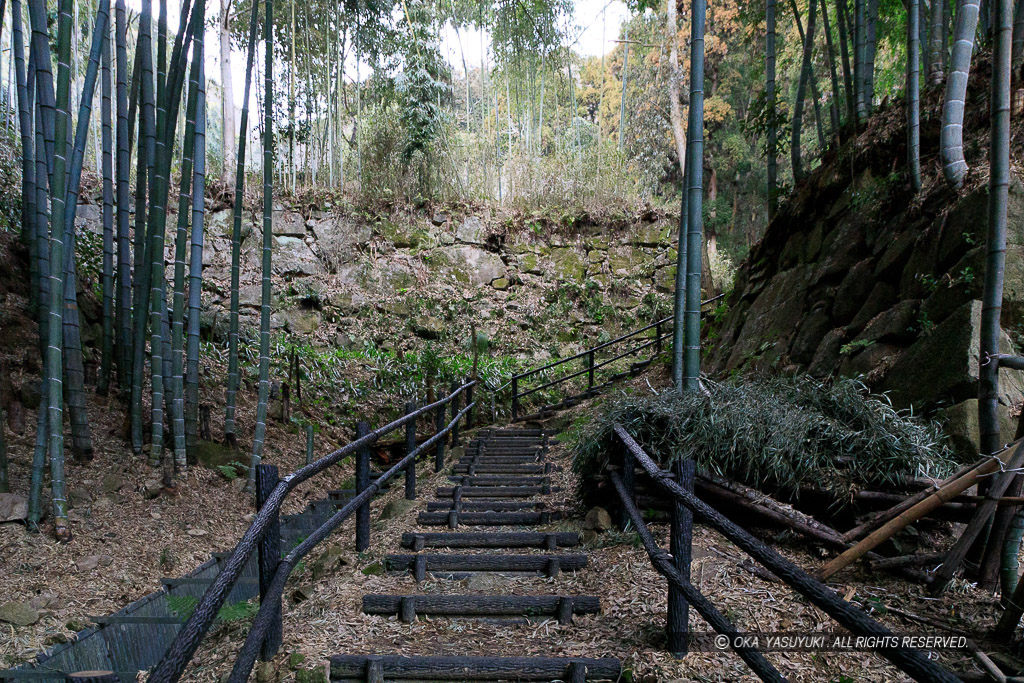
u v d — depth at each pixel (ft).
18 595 11.20
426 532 13.34
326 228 37.40
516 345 38.29
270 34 18.02
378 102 42.16
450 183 41.83
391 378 32.50
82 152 14.96
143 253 18.58
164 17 16.11
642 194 48.88
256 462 18.44
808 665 7.20
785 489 10.43
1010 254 12.36
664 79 61.67
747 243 64.13
